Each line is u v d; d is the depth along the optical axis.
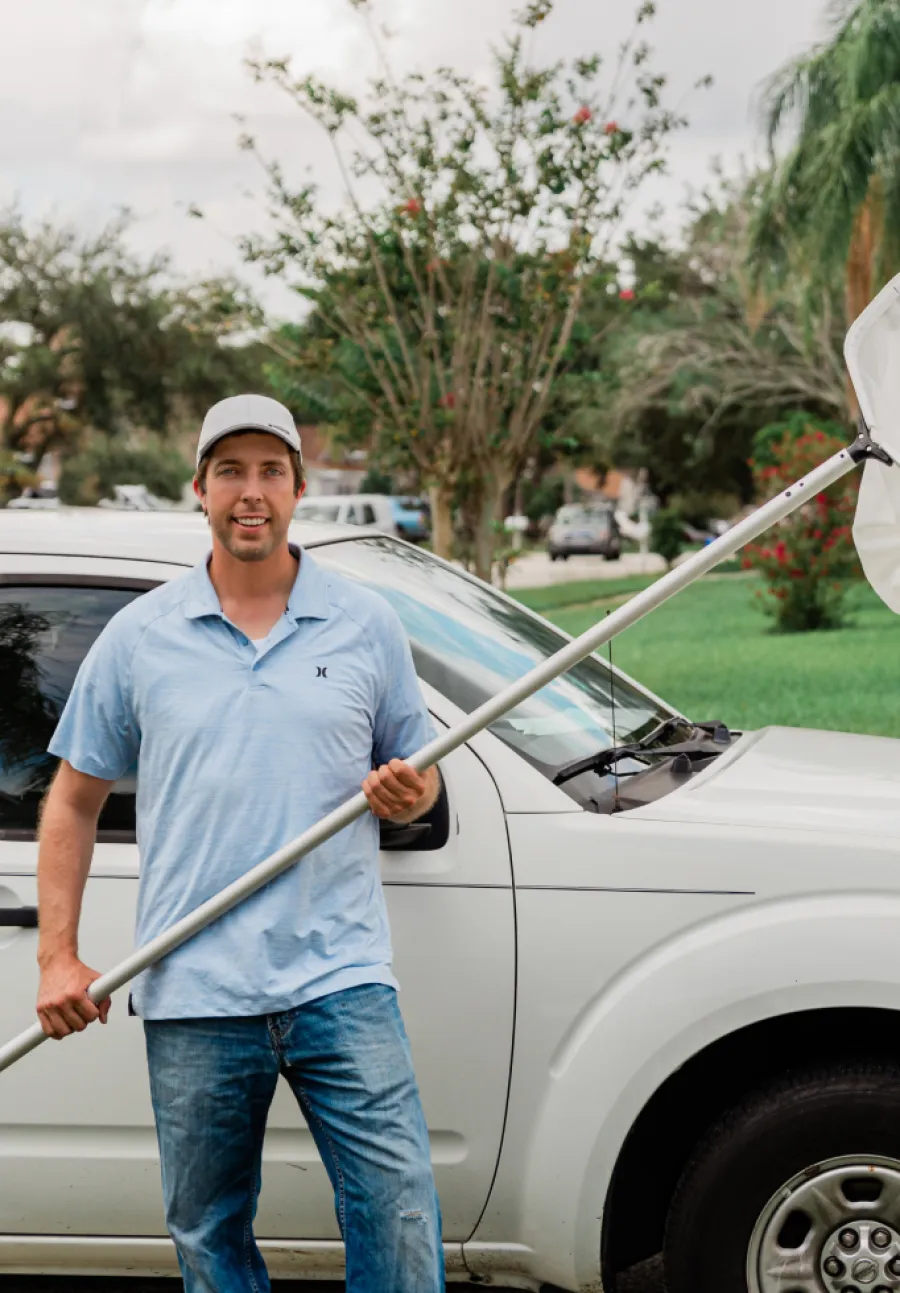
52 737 3.01
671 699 12.59
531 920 2.96
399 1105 2.56
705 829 2.98
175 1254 3.12
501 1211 3.02
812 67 19.16
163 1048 2.63
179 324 37.81
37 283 37.66
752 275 20.97
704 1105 3.11
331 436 13.64
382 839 2.98
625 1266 3.16
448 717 3.10
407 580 3.63
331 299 11.70
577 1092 2.94
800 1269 2.94
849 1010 2.96
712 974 2.90
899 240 19.33
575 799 3.07
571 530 42.09
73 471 39.72
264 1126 2.72
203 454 2.67
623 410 34.03
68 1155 3.06
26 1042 2.73
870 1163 2.90
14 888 3.05
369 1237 2.56
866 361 2.61
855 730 10.83
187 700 2.63
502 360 11.96
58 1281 3.77
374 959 2.64
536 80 11.02
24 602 3.21
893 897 2.93
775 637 18.20
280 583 2.72
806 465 19.38
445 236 11.41
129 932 3.02
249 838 2.61
